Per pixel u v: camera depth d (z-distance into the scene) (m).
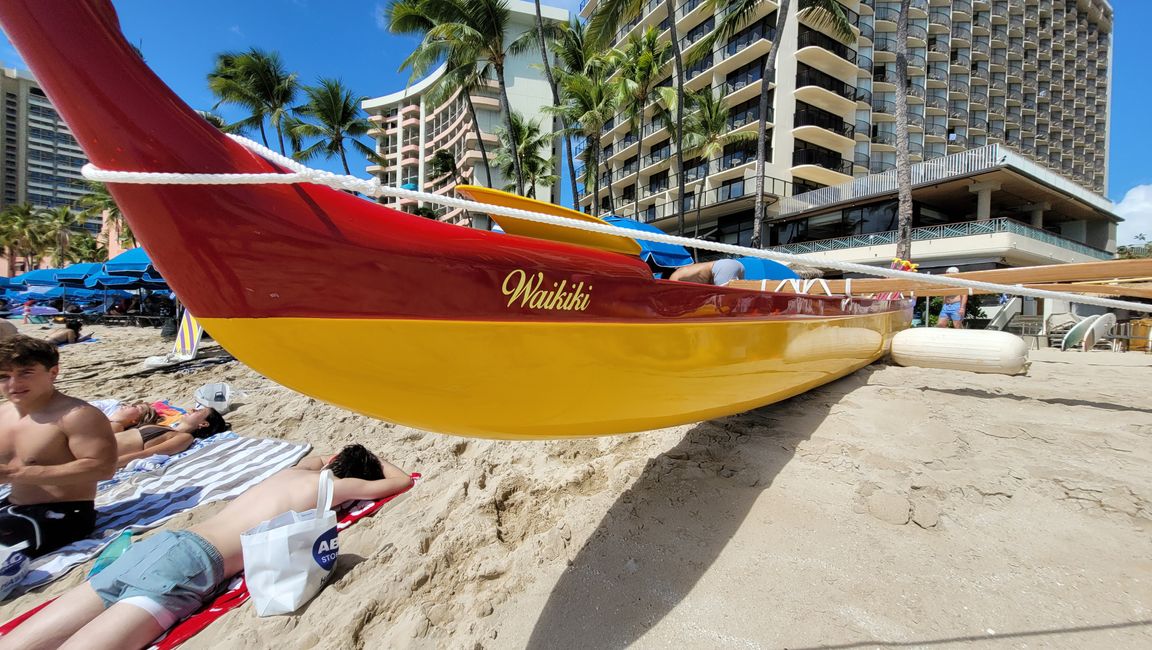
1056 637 1.64
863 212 24.27
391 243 1.42
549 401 1.95
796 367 3.30
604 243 2.00
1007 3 48.47
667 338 2.21
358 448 3.43
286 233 1.28
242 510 2.62
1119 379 4.31
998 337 4.42
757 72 29.70
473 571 2.36
